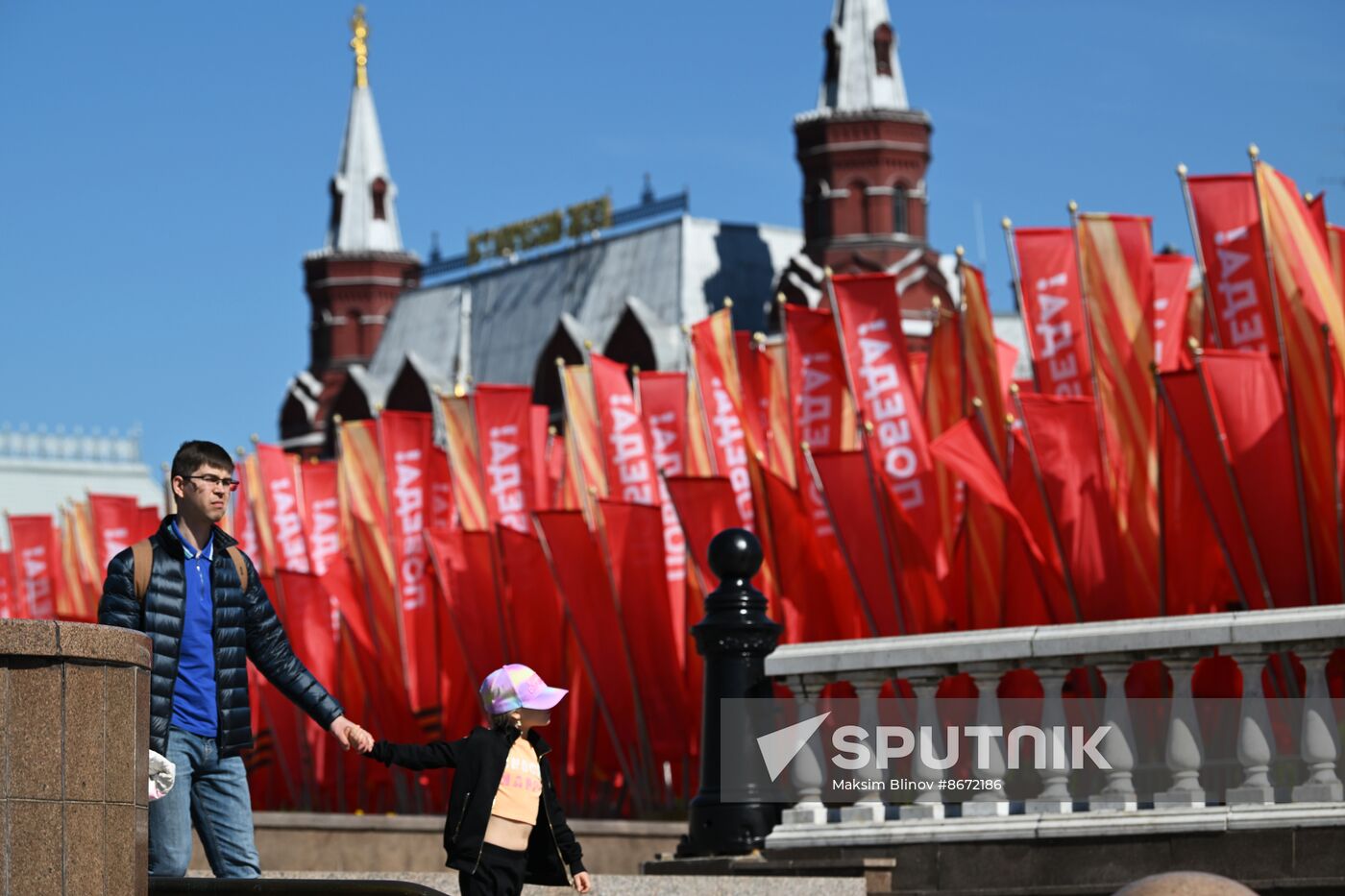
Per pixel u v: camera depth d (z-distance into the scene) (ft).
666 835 102.01
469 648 260.21
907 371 200.85
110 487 565.12
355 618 286.05
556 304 460.14
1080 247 184.44
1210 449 170.30
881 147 411.13
